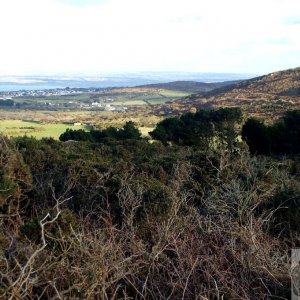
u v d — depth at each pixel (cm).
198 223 418
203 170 688
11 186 501
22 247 313
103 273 300
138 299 331
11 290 256
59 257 319
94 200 547
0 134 612
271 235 442
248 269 344
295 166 913
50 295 289
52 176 662
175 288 328
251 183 604
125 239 389
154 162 843
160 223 438
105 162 851
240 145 1694
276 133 1777
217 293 303
